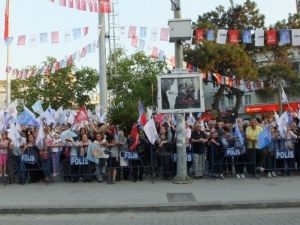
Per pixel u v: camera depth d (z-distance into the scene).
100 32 21.50
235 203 10.98
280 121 15.43
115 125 19.27
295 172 15.93
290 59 49.22
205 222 9.40
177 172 14.62
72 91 45.06
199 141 15.17
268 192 12.34
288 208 10.89
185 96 14.10
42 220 10.17
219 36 16.08
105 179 15.42
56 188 14.03
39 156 15.14
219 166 15.20
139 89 42.53
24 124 17.67
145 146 15.02
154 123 15.05
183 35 14.22
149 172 15.91
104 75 21.56
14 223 9.81
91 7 16.72
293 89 46.25
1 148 15.29
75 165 15.17
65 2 16.30
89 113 21.56
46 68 21.36
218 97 45.03
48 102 44.03
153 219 9.97
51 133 16.33
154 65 45.09
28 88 44.44
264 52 45.75
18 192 13.40
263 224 8.96
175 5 14.48
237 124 15.55
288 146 15.24
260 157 15.29
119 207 10.98
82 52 19.67
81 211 10.98
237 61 40.34
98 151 14.97
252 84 31.50
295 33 16.09
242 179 14.88
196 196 12.04
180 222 9.48
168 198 11.88
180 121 14.41
